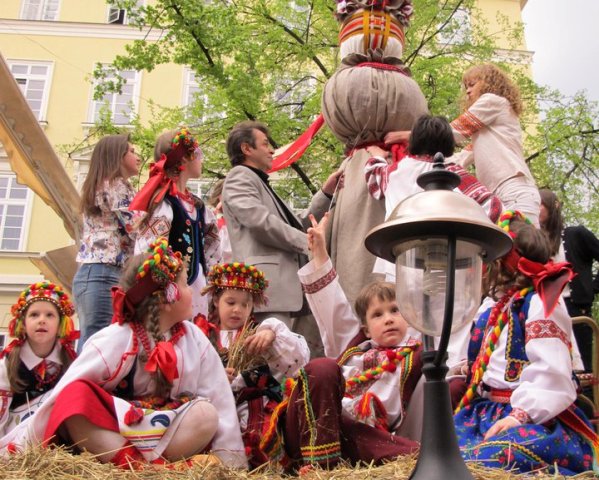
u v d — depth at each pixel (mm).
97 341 3002
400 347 3369
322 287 3660
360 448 2889
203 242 4539
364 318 3492
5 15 23516
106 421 2756
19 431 2953
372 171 4605
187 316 3186
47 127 22172
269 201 4953
